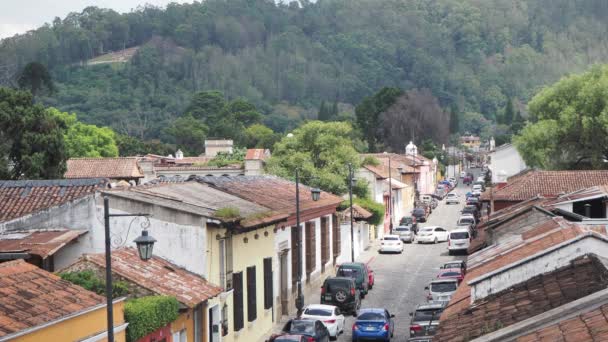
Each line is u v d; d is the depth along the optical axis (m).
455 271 45.66
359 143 132.88
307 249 47.47
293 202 43.72
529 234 29.34
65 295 21.00
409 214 100.75
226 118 185.75
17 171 61.47
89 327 20.62
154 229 29.42
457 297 22.78
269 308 37.66
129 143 141.62
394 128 163.62
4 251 26.69
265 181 48.41
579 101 73.50
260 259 36.53
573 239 19.27
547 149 73.75
